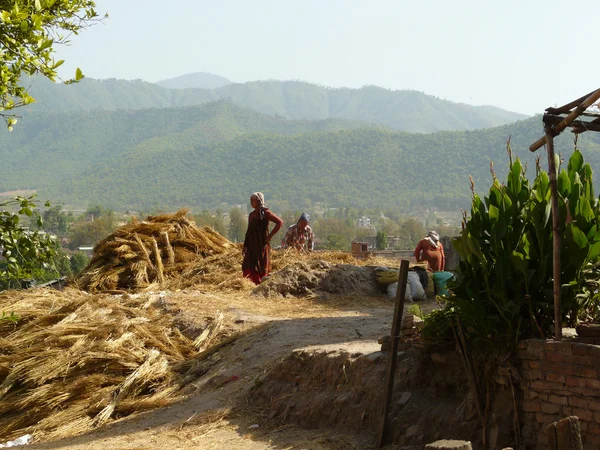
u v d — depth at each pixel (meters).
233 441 8.20
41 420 10.21
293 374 9.34
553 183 6.62
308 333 11.66
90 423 10.09
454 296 7.29
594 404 6.11
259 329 12.70
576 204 7.05
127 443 8.62
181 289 17.05
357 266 17.97
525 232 7.12
